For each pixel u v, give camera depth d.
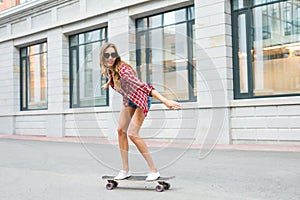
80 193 4.16
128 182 4.72
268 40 9.05
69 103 13.70
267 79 9.05
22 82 15.60
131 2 11.19
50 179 5.11
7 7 17.08
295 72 8.64
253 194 3.93
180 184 4.52
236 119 9.19
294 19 8.66
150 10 10.88
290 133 8.38
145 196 3.91
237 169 5.56
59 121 13.61
